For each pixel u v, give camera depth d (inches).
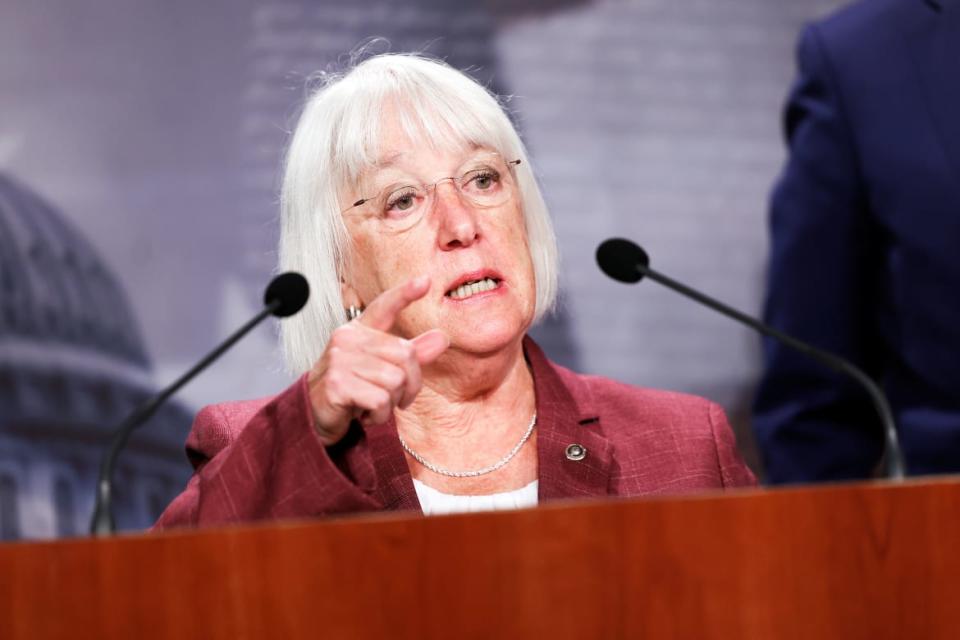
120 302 468.8
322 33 485.4
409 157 270.8
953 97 350.9
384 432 264.5
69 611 165.5
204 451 274.1
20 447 458.3
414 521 165.6
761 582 167.6
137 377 467.5
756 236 508.7
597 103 501.0
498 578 164.9
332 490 214.8
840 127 359.9
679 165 505.4
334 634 164.2
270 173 480.4
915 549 170.9
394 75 279.3
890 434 235.6
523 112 495.2
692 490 268.7
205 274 474.0
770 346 366.6
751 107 512.1
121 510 461.7
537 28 498.6
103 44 474.3
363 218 273.4
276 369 466.0
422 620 164.2
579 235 497.0
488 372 267.0
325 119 280.4
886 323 353.1
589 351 493.7
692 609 166.2
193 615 164.7
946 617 170.6
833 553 169.2
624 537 166.2
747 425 500.1
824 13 517.3
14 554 166.4
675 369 498.0
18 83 469.1
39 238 466.0
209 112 478.3
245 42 481.7
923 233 344.2
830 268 359.6
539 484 264.7
